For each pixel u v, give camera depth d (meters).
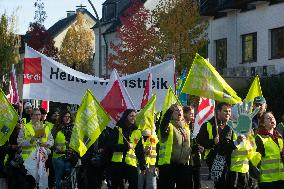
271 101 33.78
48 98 18.47
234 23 43.00
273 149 12.66
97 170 15.59
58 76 18.48
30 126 16.67
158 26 42.22
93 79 18.75
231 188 12.62
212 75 14.55
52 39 74.50
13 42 61.16
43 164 16.61
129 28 42.75
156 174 15.62
